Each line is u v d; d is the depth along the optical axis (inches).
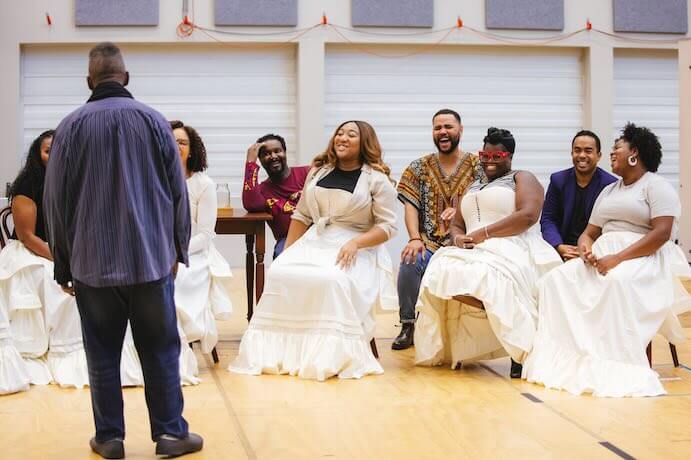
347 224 176.1
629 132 164.4
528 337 157.9
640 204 161.0
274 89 372.2
